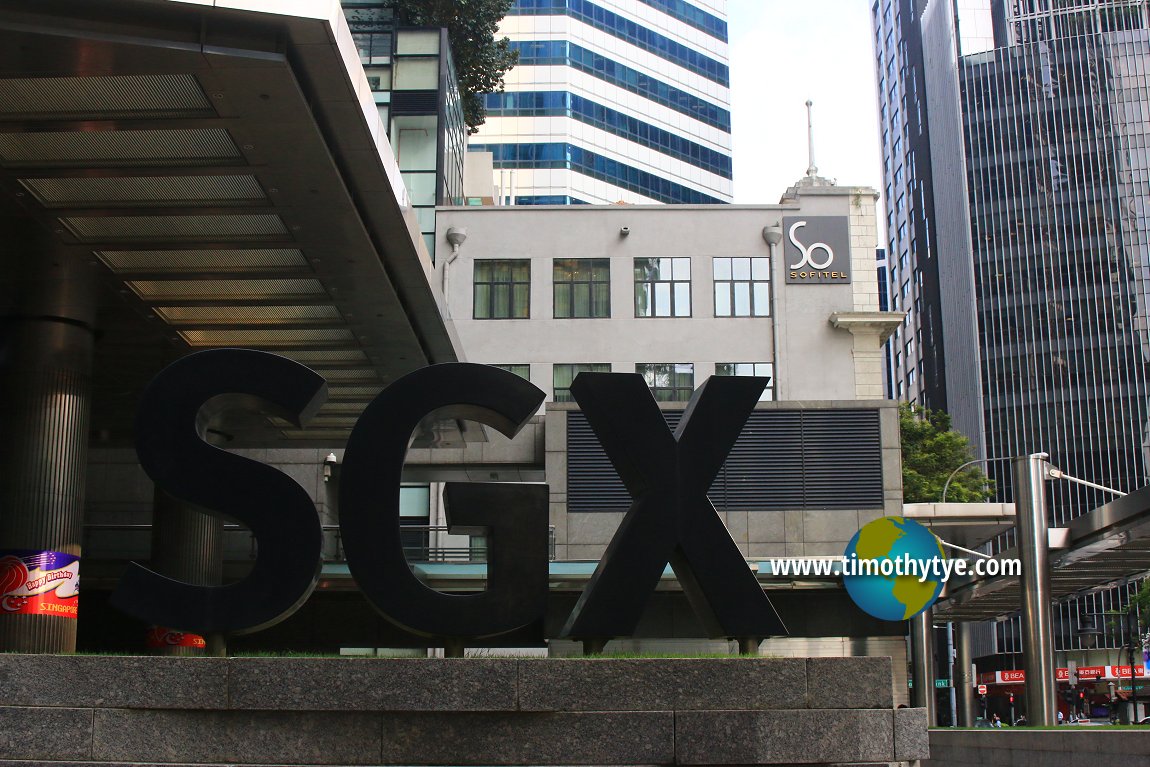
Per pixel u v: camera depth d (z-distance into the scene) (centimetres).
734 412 1417
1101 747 1742
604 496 3631
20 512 2467
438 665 1180
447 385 1377
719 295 5038
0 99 1805
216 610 1301
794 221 5072
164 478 1330
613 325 5016
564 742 1175
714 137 9969
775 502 3594
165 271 2431
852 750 1186
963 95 13125
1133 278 12188
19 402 2542
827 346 4966
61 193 2086
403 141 5056
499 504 1349
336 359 3028
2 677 1173
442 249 5038
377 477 1344
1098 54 12775
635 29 9550
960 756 2406
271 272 2445
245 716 1170
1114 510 2589
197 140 1933
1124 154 12481
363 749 1166
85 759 1155
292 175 2036
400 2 5403
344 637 3391
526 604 1329
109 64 1706
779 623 1360
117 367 3017
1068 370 12169
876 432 3634
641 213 5100
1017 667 10888
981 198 12825
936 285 13925
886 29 16312
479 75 6022
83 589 3488
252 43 1708
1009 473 12131
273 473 1344
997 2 13262
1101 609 10462
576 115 9012
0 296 2519
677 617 3300
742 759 1177
